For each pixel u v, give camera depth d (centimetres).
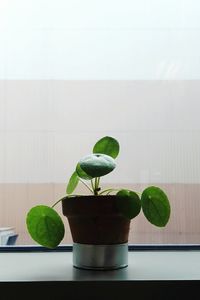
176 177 84
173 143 85
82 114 86
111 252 59
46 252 75
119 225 59
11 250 76
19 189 83
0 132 85
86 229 58
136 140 85
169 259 68
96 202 57
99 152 64
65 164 84
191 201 83
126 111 86
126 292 51
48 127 85
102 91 86
